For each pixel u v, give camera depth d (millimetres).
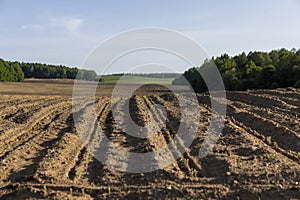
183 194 7961
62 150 12484
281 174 8766
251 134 14180
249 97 26703
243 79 43844
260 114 18156
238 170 9391
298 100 22000
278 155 10602
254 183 8383
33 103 31000
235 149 11922
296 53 39594
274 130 14070
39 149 13344
